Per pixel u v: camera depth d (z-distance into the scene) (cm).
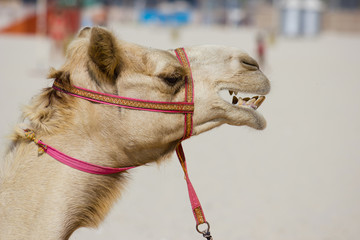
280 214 1438
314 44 9806
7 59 5034
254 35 10206
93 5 8231
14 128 646
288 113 3066
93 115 638
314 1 11569
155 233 1287
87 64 645
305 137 2450
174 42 7400
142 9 14025
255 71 744
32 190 605
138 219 1390
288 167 1917
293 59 6512
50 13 5016
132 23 12788
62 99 641
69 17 5322
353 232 1316
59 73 649
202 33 10125
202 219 689
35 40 7169
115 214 1416
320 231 1319
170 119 678
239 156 2070
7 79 3656
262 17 14638
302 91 3969
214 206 1486
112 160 657
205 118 709
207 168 1878
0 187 618
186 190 1644
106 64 633
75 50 656
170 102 678
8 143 654
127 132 654
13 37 7488
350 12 14988
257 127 738
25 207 599
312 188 1677
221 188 1647
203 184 1686
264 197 1575
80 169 629
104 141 645
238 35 9956
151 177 1791
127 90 657
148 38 7912
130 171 710
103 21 6869
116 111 645
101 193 654
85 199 633
